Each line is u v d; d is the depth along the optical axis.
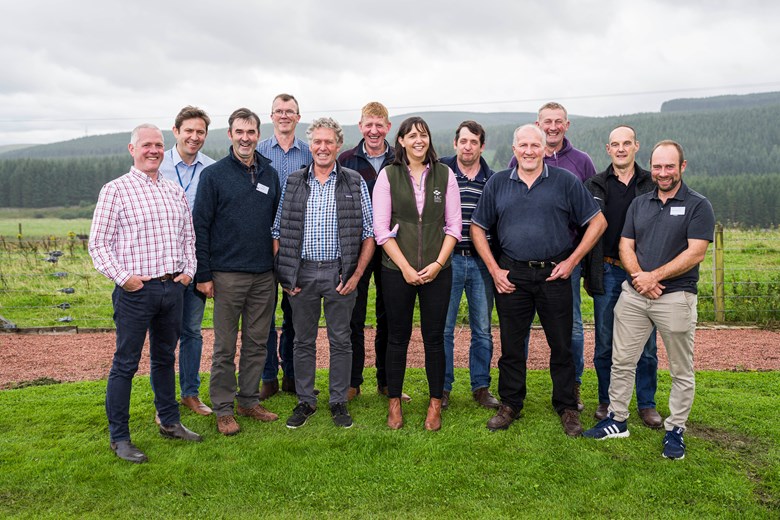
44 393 5.56
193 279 4.59
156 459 4.03
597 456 4.02
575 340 4.95
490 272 4.54
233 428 4.46
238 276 4.45
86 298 10.98
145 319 4.04
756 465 3.91
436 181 4.43
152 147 4.01
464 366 6.52
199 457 4.06
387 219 4.43
